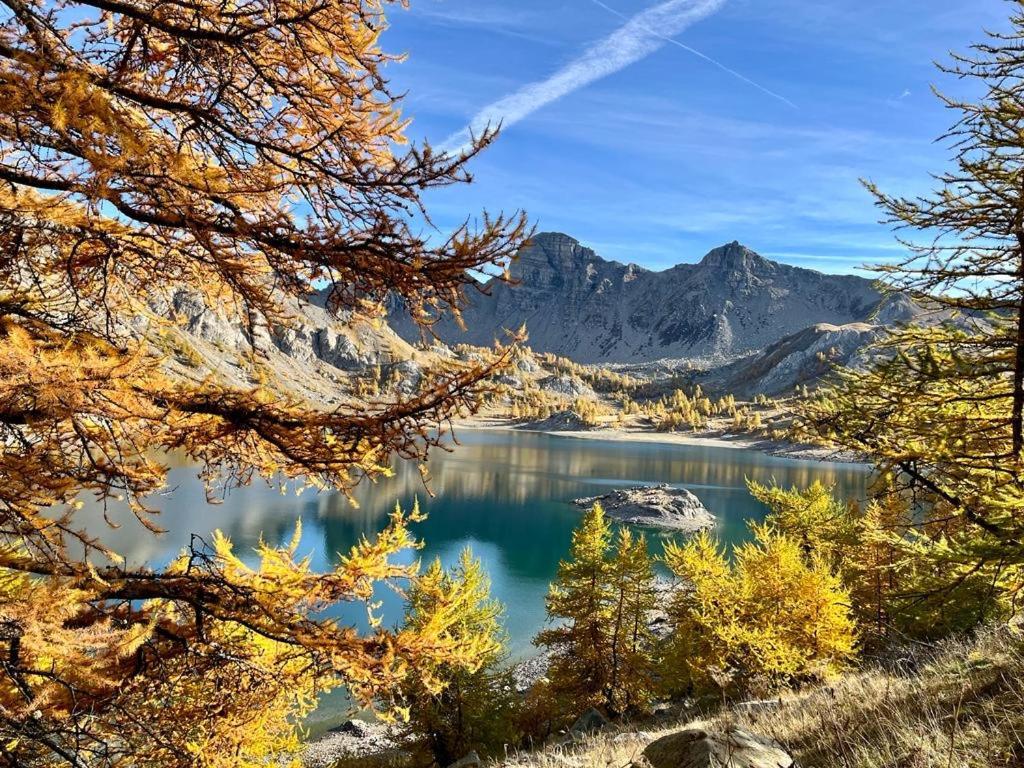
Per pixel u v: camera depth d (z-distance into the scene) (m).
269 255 4.32
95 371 3.09
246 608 5.00
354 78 4.35
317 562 43.88
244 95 4.44
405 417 4.30
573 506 77.19
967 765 4.58
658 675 23.08
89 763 4.21
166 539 43.09
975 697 6.25
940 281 7.98
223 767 5.24
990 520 7.41
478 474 103.12
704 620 19.81
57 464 3.72
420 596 17.27
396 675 5.12
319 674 5.33
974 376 7.62
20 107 3.13
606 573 22.47
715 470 118.38
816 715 7.41
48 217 3.34
